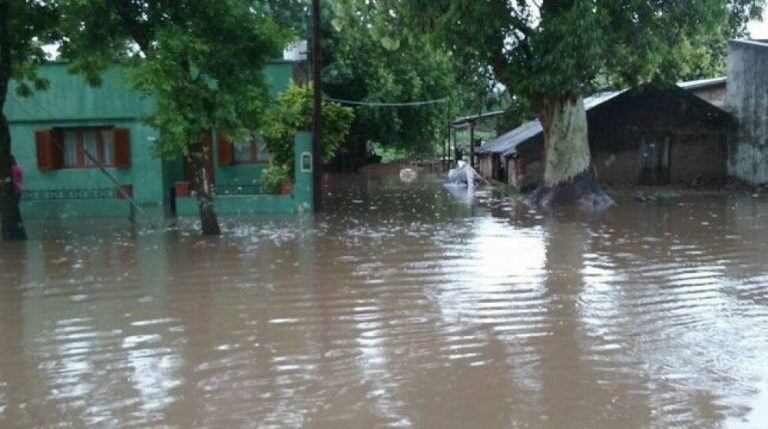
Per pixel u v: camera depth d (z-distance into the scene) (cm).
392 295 923
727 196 2233
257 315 838
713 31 1897
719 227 1495
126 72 1341
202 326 796
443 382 615
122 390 608
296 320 815
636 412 547
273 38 1392
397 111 4103
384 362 668
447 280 1005
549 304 866
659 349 693
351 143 4234
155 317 837
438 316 822
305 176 1939
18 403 584
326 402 576
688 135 2664
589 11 1731
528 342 720
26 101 2091
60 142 2130
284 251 1270
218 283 1011
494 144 3234
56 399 591
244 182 2195
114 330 786
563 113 2033
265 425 534
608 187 2592
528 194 2403
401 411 556
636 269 1062
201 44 1311
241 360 680
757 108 2497
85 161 2136
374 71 3888
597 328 765
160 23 1374
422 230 1518
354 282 1001
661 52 1906
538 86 1881
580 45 1753
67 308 886
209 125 1362
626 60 1911
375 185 3038
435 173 3984
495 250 1241
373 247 1295
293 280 1021
